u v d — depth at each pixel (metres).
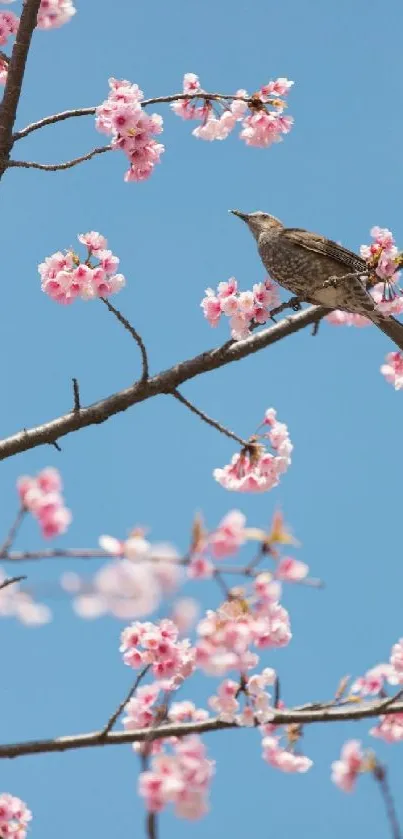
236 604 8.43
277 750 10.82
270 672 9.45
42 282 11.70
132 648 10.12
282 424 11.77
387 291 12.85
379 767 10.36
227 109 13.23
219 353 12.57
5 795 11.03
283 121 13.38
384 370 14.36
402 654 11.62
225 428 11.83
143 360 12.01
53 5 13.58
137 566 7.30
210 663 8.51
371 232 12.77
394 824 8.91
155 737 9.38
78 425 12.04
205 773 7.88
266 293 12.20
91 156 11.95
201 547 7.60
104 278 11.55
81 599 7.26
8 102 11.73
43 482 7.92
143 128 11.91
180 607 7.42
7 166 11.66
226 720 9.40
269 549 7.88
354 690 11.01
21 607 7.80
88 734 9.34
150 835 7.29
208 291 12.48
